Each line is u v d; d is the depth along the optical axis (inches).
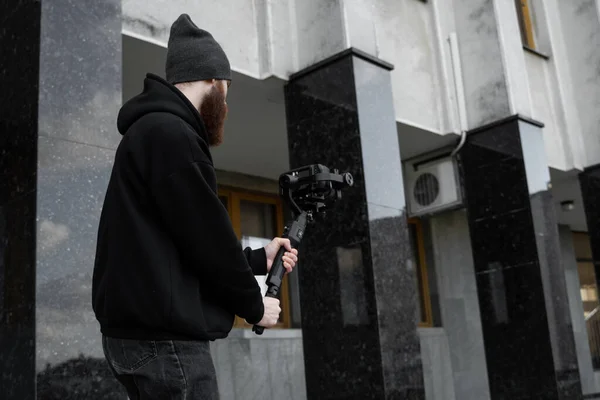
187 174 62.5
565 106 339.6
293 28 217.8
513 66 281.7
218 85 72.6
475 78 284.8
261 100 230.4
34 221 122.5
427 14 282.4
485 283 276.5
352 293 189.9
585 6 338.3
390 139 205.3
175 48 72.6
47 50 130.7
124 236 63.0
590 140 334.3
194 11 198.8
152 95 67.6
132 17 183.2
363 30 209.6
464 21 289.6
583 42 338.3
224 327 64.5
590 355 445.1
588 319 467.2
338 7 206.8
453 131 275.4
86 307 124.7
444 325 335.6
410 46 270.4
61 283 122.6
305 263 200.7
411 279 197.0
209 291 65.1
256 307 65.7
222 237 62.4
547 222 269.9
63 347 120.3
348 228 193.9
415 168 302.8
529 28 344.8
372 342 183.5
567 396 254.5
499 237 274.1
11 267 126.6
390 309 187.3
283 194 85.4
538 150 277.0
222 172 299.4
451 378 328.5
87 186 130.1
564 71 343.0
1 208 131.5
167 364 60.4
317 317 195.6
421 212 298.0
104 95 136.8
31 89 129.9
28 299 120.9
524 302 265.0
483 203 279.7
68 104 131.3
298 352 289.7
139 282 61.4
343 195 196.5
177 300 61.2
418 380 189.0
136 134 64.8
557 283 266.4
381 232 192.4
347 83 201.0
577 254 479.8
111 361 63.7
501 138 275.4
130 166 64.3
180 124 64.7
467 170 285.1
